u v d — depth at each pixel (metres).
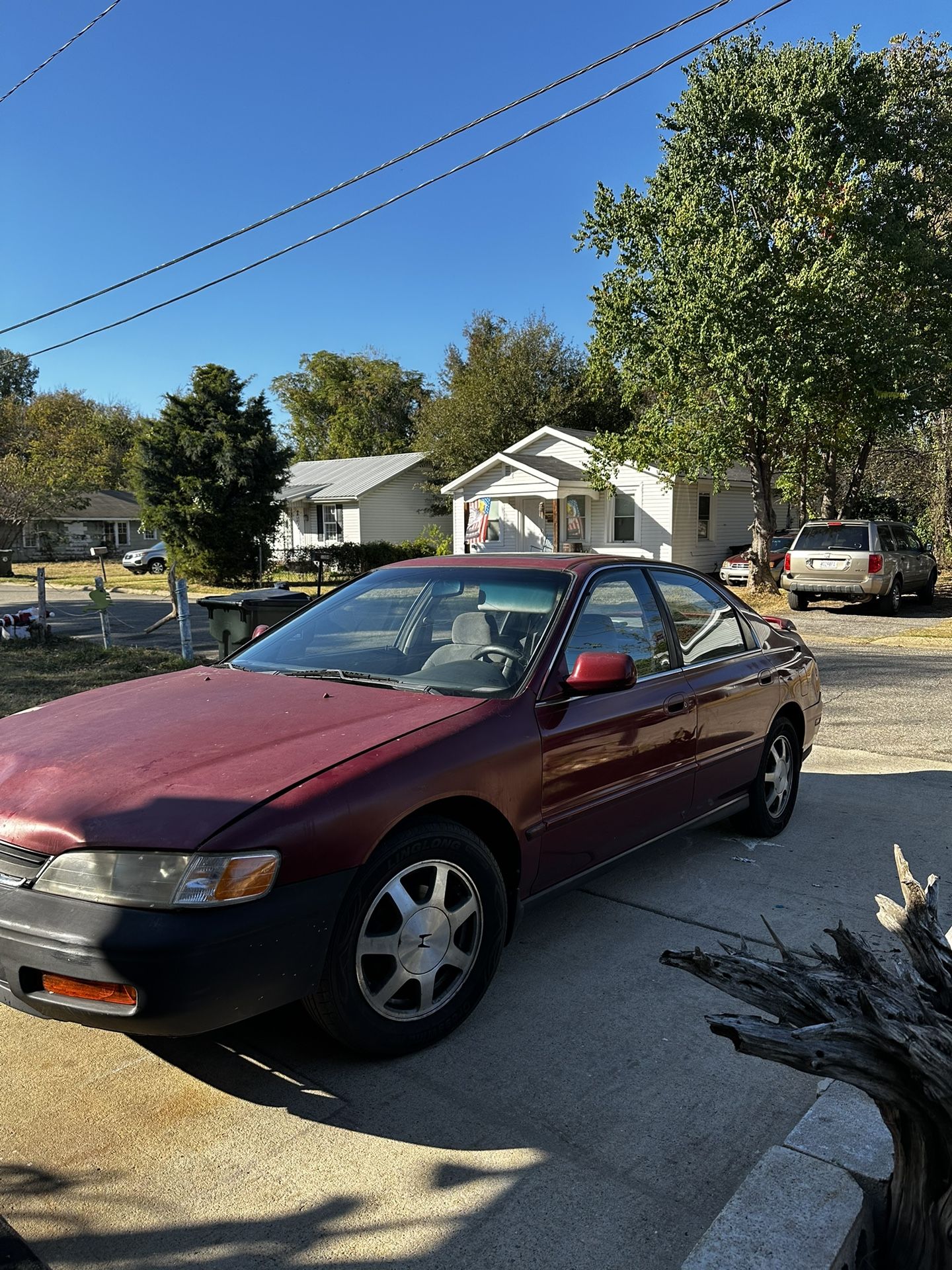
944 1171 1.81
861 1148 2.30
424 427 41.56
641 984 3.49
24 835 2.63
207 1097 2.78
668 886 4.49
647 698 4.00
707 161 19.11
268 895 2.52
